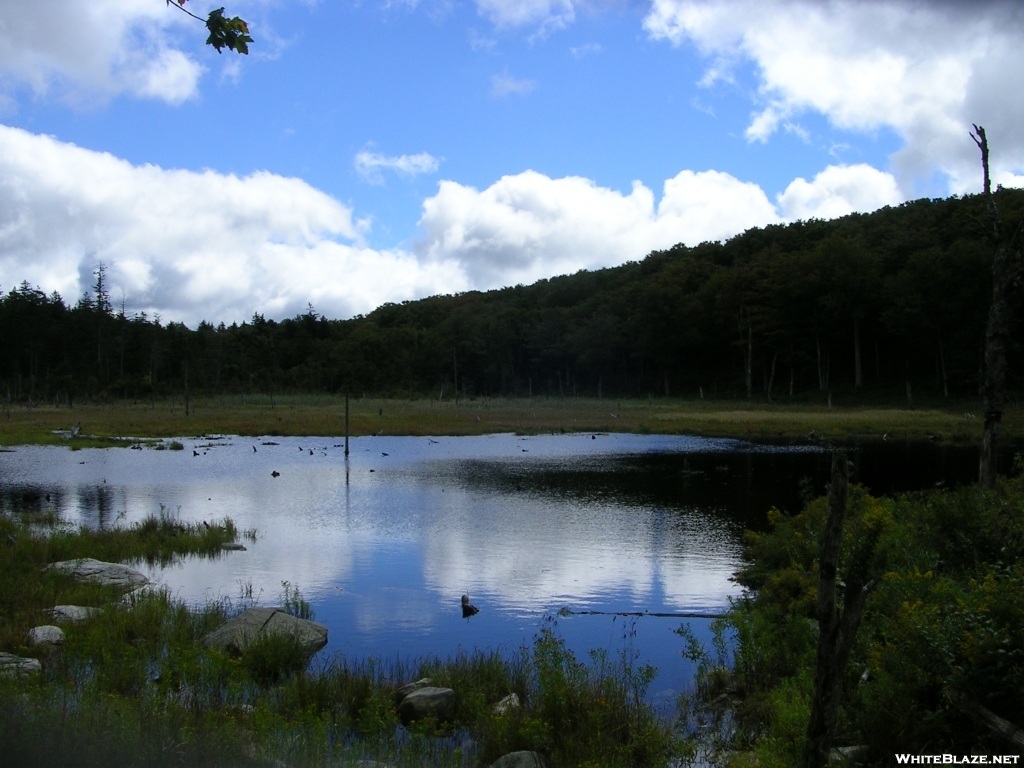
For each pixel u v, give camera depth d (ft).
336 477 99.50
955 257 216.74
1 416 205.98
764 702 27.20
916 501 51.96
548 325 337.93
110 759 18.43
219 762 19.74
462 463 114.42
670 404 253.85
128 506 77.25
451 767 22.62
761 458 117.19
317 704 27.63
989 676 21.40
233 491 87.81
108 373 315.58
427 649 36.04
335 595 45.32
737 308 289.94
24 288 351.87
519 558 54.95
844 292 244.42
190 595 44.78
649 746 23.75
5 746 17.79
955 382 228.43
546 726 24.53
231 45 17.65
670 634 38.32
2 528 56.29
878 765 20.66
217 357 331.77
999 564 31.99
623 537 62.18
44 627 34.22
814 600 36.70
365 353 358.23
